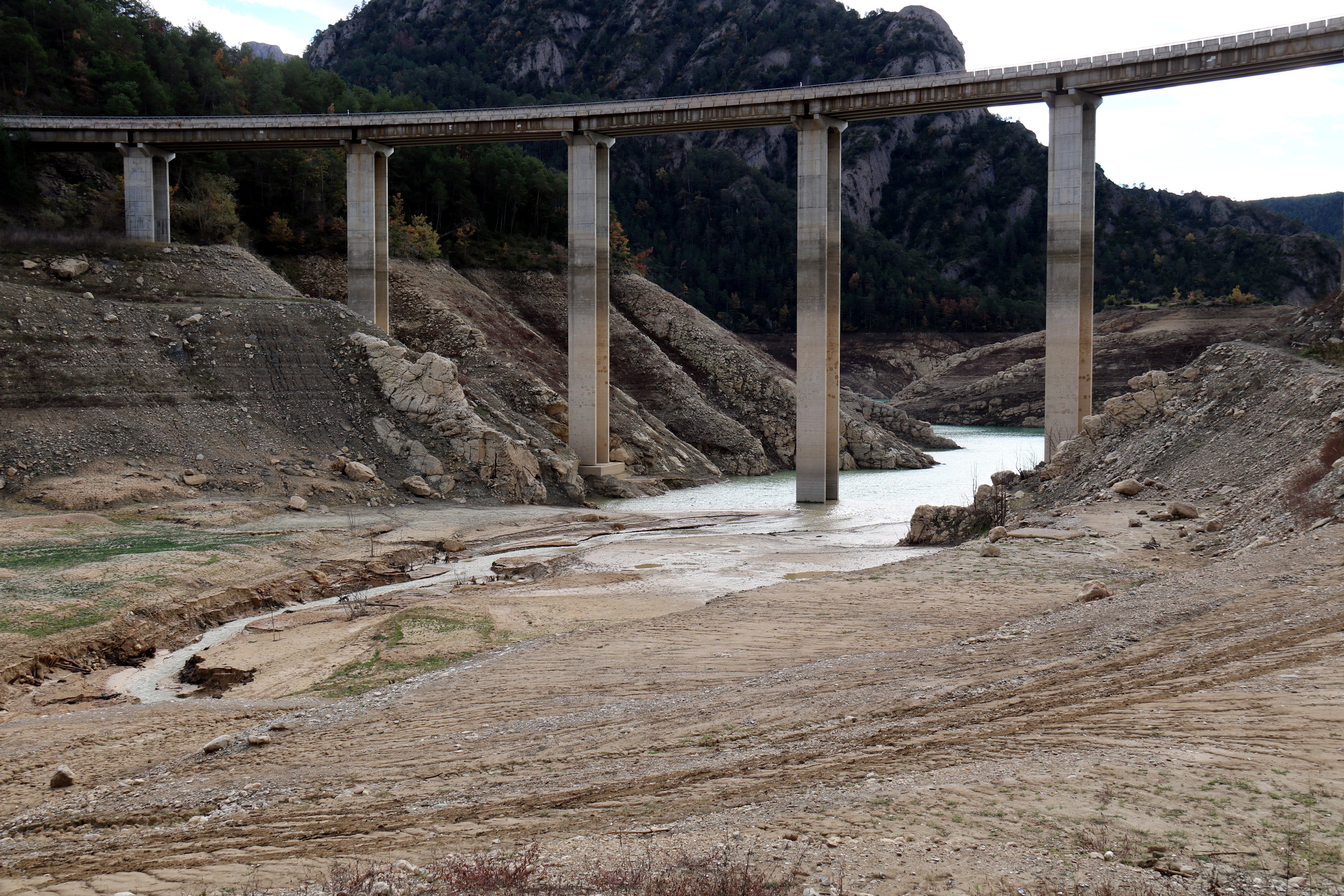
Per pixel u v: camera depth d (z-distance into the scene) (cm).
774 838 1146
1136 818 1120
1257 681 1523
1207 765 1239
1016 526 3722
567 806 1371
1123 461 4312
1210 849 1037
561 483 6134
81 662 2642
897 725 1569
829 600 2680
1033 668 1786
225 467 5156
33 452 4756
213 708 2108
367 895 1049
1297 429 3388
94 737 1942
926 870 1030
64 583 3152
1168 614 1997
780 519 5525
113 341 5609
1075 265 5594
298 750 1762
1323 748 1241
